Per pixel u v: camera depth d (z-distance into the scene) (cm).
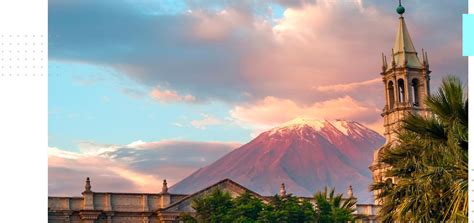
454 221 3002
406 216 3350
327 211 8369
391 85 11569
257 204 8338
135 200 11619
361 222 11231
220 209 8469
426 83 11350
